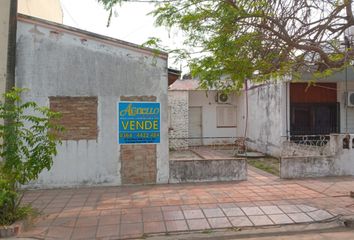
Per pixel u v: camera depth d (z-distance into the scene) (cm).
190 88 1945
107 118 951
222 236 609
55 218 690
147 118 968
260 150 1706
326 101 1512
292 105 1493
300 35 713
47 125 652
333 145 1094
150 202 791
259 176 1093
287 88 1460
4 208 628
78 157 941
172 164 985
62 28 930
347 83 1483
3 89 907
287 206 753
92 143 945
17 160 632
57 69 932
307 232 627
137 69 962
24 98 917
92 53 944
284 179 1041
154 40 702
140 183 966
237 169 1023
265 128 1644
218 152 1747
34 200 816
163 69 973
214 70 692
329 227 649
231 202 784
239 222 664
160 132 975
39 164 636
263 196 835
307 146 1233
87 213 719
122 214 711
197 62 705
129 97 959
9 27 839
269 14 693
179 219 679
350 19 711
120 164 957
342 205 759
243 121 1973
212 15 668
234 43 666
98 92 946
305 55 774
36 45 924
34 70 923
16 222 625
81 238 598
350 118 1505
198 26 677
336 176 1082
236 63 684
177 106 1914
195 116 2094
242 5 679
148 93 966
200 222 663
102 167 949
